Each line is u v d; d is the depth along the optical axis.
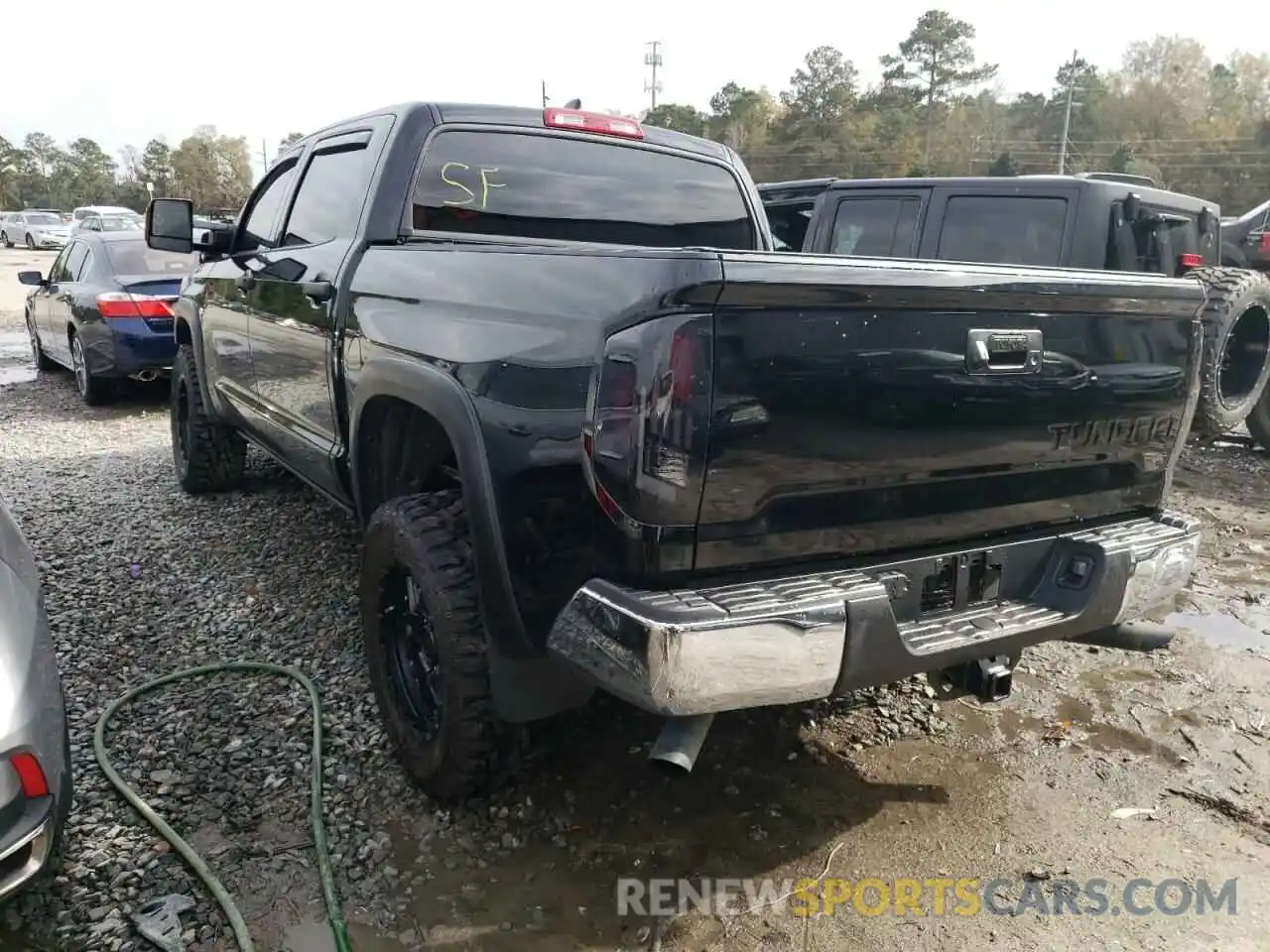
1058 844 2.79
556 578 2.36
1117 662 3.97
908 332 2.34
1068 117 71.94
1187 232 7.43
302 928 2.41
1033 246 6.52
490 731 2.66
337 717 3.35
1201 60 84.88
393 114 3.54
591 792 2.97
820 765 3.17
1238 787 3.08
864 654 2.26
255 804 2.88
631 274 2.15
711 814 2.89
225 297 4.79
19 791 2.08
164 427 8.20
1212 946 2.39
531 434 2.37
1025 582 2.80
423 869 2.63
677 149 4.04
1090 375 2.75
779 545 2.31
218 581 4.54
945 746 3.30
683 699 2.08
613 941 2.39
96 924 2.39
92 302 8.58
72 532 5.21
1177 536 2.90
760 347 2.14
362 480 3.37
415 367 2.80
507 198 3.61
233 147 108.12
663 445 2.08
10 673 2.11
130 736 3.21
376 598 3.00
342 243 3.54
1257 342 7.28
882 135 80.06
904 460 2.42
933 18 83.94
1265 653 4.07
